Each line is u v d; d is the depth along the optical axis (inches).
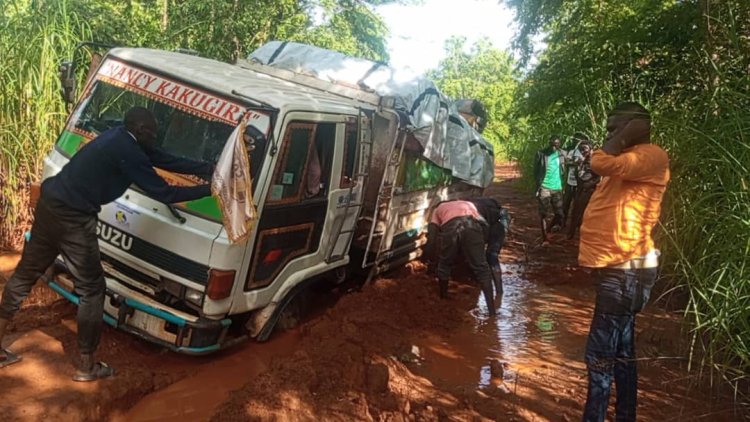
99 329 168.9
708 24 286.2
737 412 186.2
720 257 192.9
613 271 157.0
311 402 173.3
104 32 360.5
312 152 209.5
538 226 506.0
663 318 260.2
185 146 194.2
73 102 214.2
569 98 511.8
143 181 165.9
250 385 176.6
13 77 254.7
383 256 279.6
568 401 196.7
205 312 180.2
